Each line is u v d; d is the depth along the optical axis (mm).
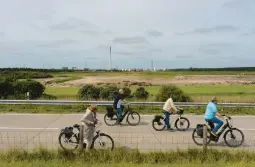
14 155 10359
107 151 10688
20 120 18438
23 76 87438
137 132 15414
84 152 10539
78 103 22641
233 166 9547
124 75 124938
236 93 44594
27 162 9734
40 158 10289
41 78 95500
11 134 14703
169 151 11109
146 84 65750
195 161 10094
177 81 83688
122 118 17266
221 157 10602
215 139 13172
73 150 10914
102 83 67188
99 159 10141
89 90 31438
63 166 9320
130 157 10336
